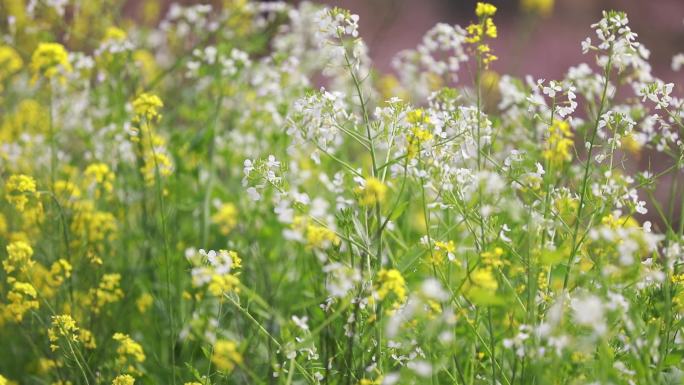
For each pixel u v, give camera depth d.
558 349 4.02
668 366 4.61
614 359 4.59
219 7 10.40
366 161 7.11
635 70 5.49
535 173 4.96
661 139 5.49
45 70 7.23
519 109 6.79
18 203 5.84
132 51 7.78
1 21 8.66
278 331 5.83
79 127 7.95
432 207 4.98
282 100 7.70
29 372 6.32
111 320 6.14
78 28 8.76
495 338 5.06
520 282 5.12
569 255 4.74
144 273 6.81
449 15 14.67
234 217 6.95
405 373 4.61
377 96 8.26
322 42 5.05
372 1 12.76
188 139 7.45
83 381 5.64
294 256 6.77
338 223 4.71
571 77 6.24
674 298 4.80
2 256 6.14
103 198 7.18
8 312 5.52
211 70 7.60
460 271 5.08
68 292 6.04
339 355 4.88
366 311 4.62
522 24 10.05
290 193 4.64
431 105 5.71
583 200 4.99
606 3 13.99
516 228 5.48
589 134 6.12
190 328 5.79
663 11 14.06
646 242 4.14
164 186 7.01
